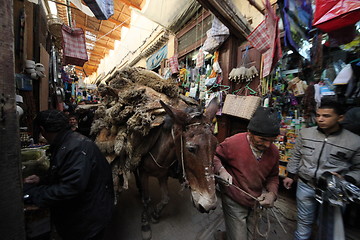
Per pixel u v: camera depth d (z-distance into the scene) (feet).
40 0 10.80
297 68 7.52
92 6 6.70
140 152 4.85
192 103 5.91
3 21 1.84
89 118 10.18
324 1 4.19
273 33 6.18
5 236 2.09
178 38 16.93
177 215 6.58
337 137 4.05
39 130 3.22
